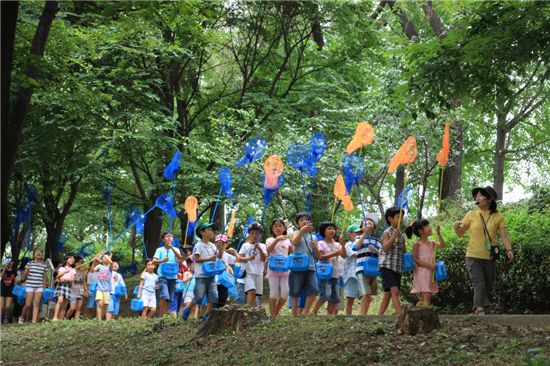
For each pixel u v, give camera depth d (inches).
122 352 394.6
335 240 485.7
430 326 302.0
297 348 312.5
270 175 446.9
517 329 289.6
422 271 411.5
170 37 887.1
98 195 1029.8
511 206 681.6
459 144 910.4
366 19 941.2
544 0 436.8
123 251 1477.6
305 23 941.8
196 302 436.1
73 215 1385.3
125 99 864.9
